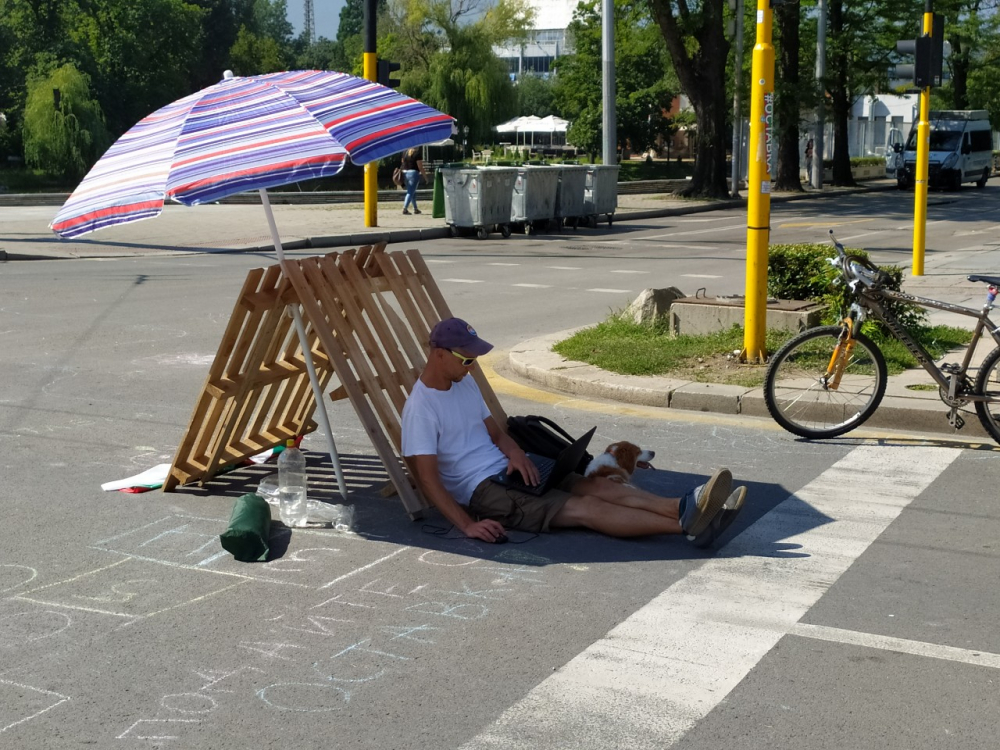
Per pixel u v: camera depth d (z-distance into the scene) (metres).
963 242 22.91
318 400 6.08
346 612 4.54
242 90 5.78
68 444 7.23
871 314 7.36
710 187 37.22
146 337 11.16
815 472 6.53
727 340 9.58
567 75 69.94
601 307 13.52
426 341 6.32
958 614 4.48
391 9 59.44
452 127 5.73
